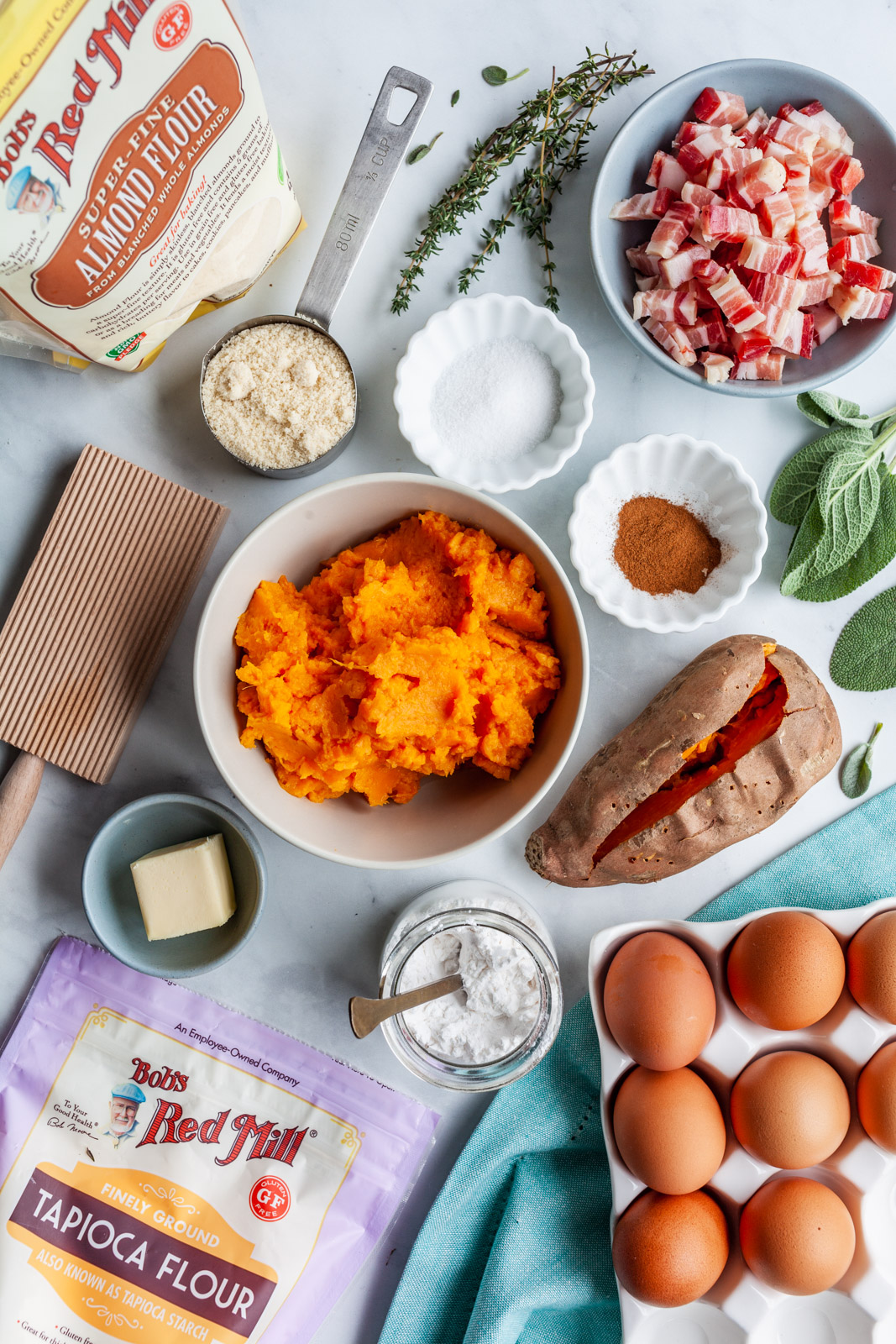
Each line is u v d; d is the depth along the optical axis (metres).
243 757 1.17
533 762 1.19
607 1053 1.28
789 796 1.23
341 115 1.31
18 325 1.12
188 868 1.26
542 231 1.30
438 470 1.28
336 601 1.22
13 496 1.34
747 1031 1.30
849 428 1.33
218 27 0.94
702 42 1.33
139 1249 1.38
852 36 1.34
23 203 0.92
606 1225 1.39
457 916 1.22
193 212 1.06
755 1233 1.25
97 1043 1.39
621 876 1.26
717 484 1.29
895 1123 1.24
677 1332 1.32
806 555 1.31
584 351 1.31
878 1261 1.30
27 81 0.85
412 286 1.29
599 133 1.33
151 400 1.33
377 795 1.18
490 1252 1.38
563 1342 1.42
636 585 1.32
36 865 1.39
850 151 1.27
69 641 1.28
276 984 1.40
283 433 1.21
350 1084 1.40
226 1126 1.39
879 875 1.39
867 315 1.26
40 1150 1.39
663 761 1.18
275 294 1.33
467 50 1.31
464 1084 1.26
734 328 1.24
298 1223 1.38
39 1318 1.37
